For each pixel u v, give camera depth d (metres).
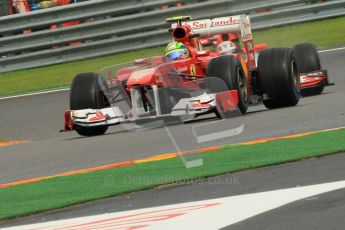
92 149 32.12
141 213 20.02
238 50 36.94
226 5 62.22
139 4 62.81
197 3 62.50
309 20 63.22
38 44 62.91
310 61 39.66
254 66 37.41
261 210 18.70
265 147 27.25
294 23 63.03
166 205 20.61
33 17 63.03
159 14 62.50
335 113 33.38
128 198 22.16
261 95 37.38
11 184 26.50
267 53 37.03
